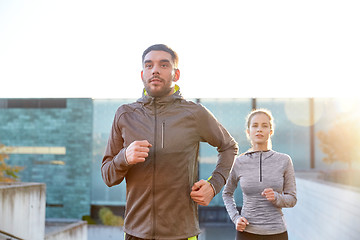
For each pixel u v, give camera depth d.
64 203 23.77
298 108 23.22
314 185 8.68
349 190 6.00
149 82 1.73
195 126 1.76
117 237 13.47
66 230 7.95
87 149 24.00
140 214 1.71
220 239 19.64
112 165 1.68
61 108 24.34
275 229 2.81
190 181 1.74
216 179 1.76
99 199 23.77
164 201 1.68
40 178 24.09
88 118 24.12
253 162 3.01
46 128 24.33
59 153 24.17
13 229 5.01
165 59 1.71
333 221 6.96
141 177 1.71
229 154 1.87
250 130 3.11
